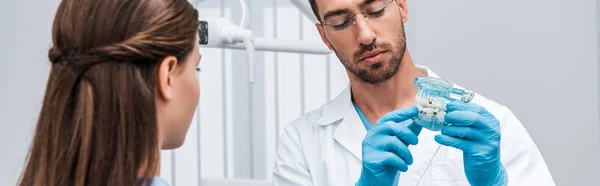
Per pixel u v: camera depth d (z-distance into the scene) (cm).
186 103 91
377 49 141
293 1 160
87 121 79
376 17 140
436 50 216
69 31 82
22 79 222
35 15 221
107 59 81
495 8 212
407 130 128
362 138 158
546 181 144
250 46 149
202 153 233
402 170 126
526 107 213
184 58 89
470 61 215
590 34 207
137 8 83
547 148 213
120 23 82
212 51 230
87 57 81
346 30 142
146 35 82
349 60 145
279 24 225
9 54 223
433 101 124
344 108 163
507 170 147
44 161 81
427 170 151
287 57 226
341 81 221
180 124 92
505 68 213
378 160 126
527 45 211
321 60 224
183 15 88
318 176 158
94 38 82
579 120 210
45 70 220
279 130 229
